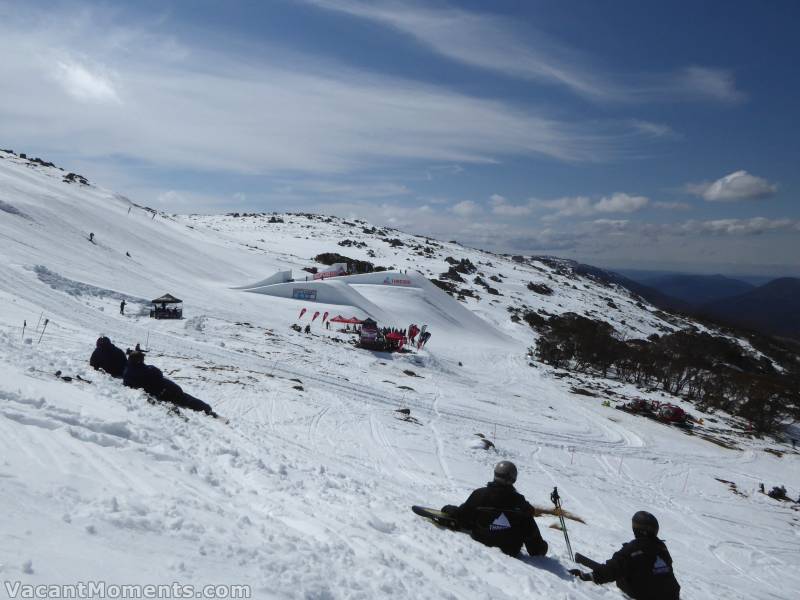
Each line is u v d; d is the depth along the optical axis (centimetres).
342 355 4000
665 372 6438
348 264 10662
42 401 618
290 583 321
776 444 4553
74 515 326
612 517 1430
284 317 5097
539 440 2706
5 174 7119
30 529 284
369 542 485
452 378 4294
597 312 12738
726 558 1305
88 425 593
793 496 2659
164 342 2945
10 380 706
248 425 1283
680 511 1817
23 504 317
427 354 4897
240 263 7894
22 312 2567
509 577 494
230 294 5559
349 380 3089
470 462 1692
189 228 10212
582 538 949
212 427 959
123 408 798
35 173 8475
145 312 3819
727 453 3603
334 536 476
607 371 7006
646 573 536
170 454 594
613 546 919
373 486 895
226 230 14838
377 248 14575
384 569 407
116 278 4572
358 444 1605
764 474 3206
